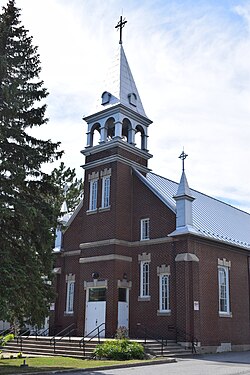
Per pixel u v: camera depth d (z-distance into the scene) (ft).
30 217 62.34
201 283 90.99
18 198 65.00
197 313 86.74
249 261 109.70
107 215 100.78
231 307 98.63
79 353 76.43
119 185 101.35
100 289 97.50
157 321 90.68
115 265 95.45
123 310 95.09
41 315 62.49
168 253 93.20
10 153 67.72
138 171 105.60
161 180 113.29
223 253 100.63
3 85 66.95
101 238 100.32
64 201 125.59
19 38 72.74
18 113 69.97
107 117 107.34
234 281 102.06
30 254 63.98
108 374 53.62
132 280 97.91
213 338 90.58
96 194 105.81
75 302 106.42
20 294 59.62
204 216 112.16
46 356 77.10
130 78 112.27
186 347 83.87
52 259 66.90
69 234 114.01
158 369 59.26
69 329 104.22
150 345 79.15
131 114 107.34
